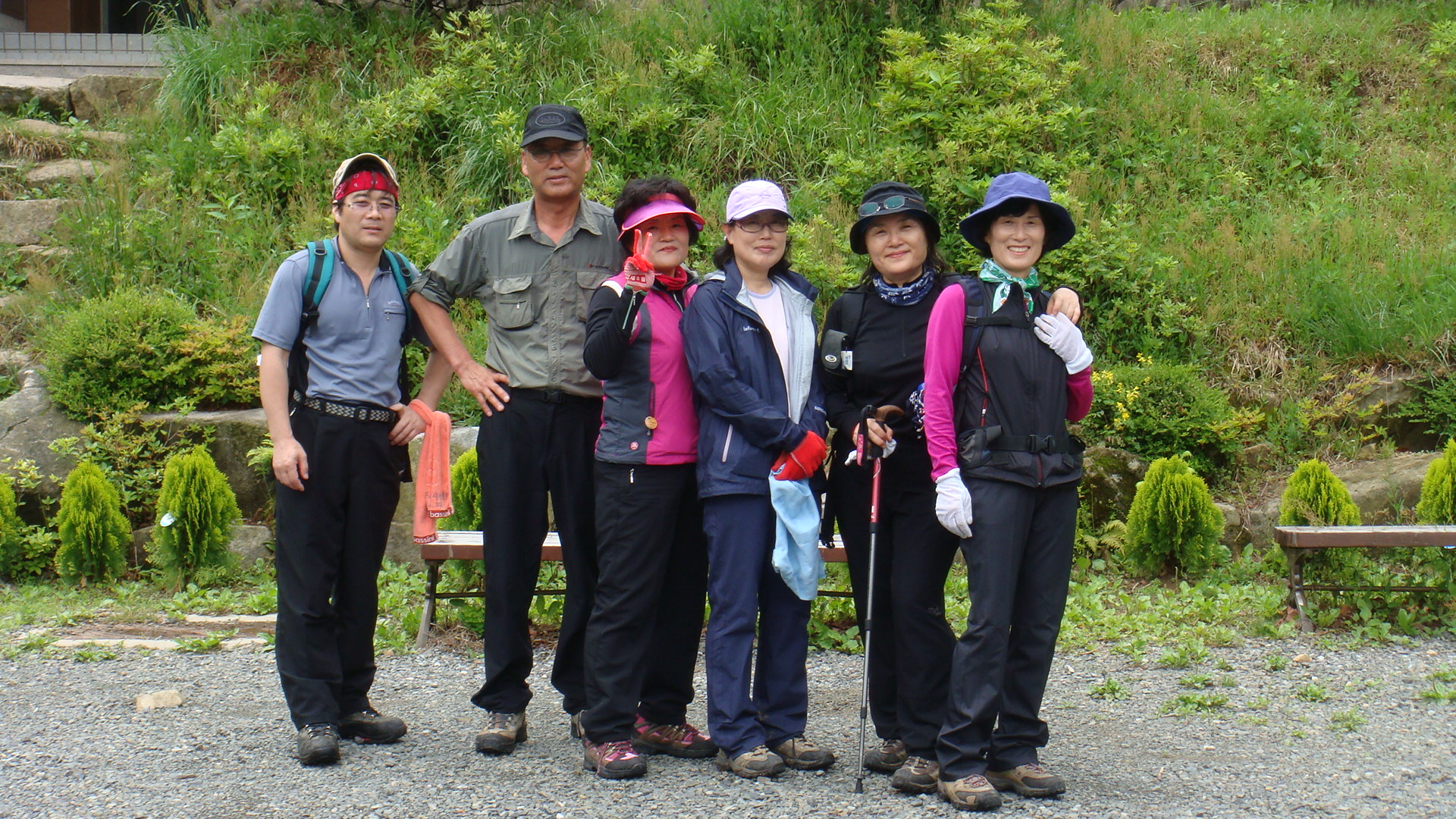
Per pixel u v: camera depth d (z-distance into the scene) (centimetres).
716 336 370
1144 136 925
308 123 936
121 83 1053
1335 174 920
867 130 909
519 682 402
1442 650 528
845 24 1023
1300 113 955
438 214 846
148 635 571
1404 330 746
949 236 827
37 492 687
